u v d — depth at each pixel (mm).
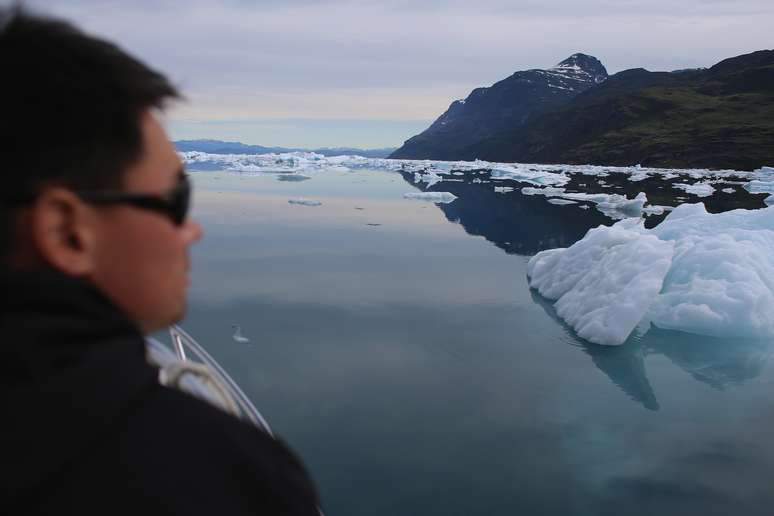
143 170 438
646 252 8273
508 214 20484
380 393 5816
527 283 10711
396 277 10969
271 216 18906
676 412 5527
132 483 377
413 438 4926
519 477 4359
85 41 409
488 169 52750
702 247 8688
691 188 28391
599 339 7410
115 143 409
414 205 22922
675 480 4332
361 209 21234
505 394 5863
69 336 385
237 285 10016
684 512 3943
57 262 403
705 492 4172
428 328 7953
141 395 408
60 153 385
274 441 486
